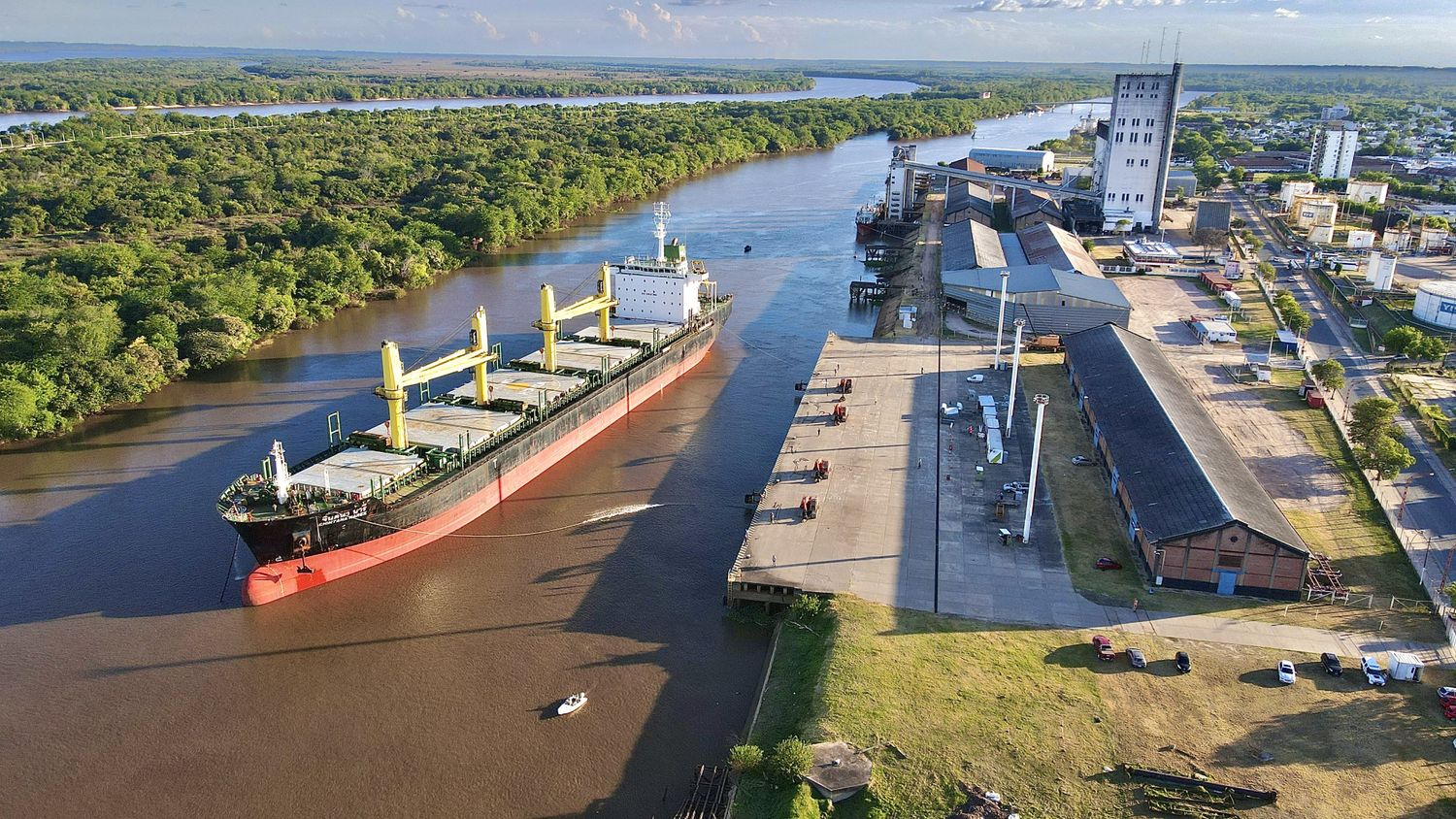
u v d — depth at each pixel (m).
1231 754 48.12
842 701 51.69
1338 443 89.50
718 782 48.97
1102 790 45.62
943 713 50.97
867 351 117.38
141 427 98.31
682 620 65.44
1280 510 70.75
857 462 84.25
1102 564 66.81
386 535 71.56
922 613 60.97
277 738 54.03
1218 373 110.31
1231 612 61.56
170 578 69.88
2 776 51.09
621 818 48.38
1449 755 48.09
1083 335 111.81
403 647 62.31
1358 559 68.31
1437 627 59.81
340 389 109.81
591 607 66.88
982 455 85.94
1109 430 83.62
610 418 100.38
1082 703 52.06
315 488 71.88
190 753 52.88
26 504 80.75
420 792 50.12
